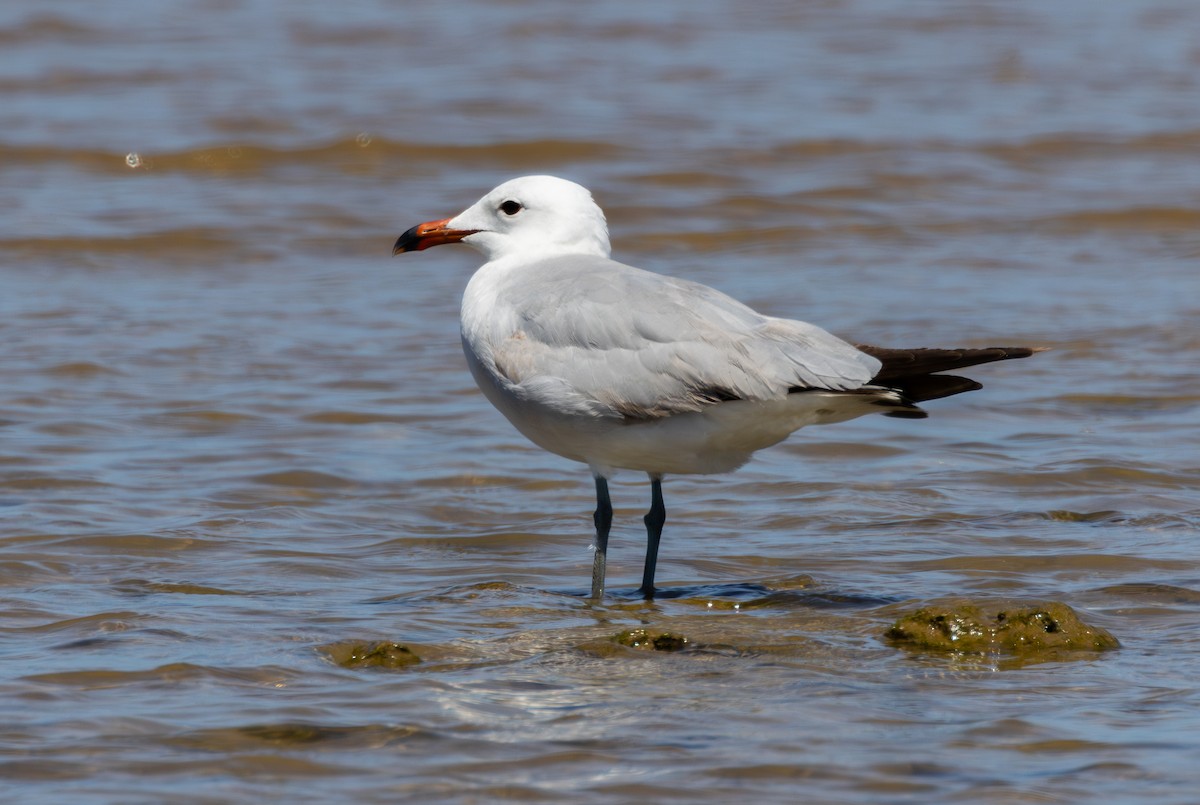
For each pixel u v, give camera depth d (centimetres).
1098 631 1002
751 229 2473
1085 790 775
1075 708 881
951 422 1616
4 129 2988
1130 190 2706
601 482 1152
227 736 842
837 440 1558
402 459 1498
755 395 1045
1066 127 3117
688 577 1191
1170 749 821
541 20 4006
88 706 882
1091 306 2064
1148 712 873
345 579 1170
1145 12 4194
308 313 2052
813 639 1011
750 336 1059
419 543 1270
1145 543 1237
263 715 870
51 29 3778
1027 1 4306
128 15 3938
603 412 1087
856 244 2412
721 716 871
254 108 3169
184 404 1661
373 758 815
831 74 3572
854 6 4212
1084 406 1666
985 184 2766
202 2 4103
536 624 1052
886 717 870
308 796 771
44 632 1018
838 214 2575
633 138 2992
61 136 2945
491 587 1143
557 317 1099
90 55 3572
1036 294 2128
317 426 1598
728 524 1323
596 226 1217
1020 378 1770
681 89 3406
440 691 910
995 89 3450
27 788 779
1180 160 2933
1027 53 3769
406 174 2827
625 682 928
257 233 2447
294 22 3947
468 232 1220
